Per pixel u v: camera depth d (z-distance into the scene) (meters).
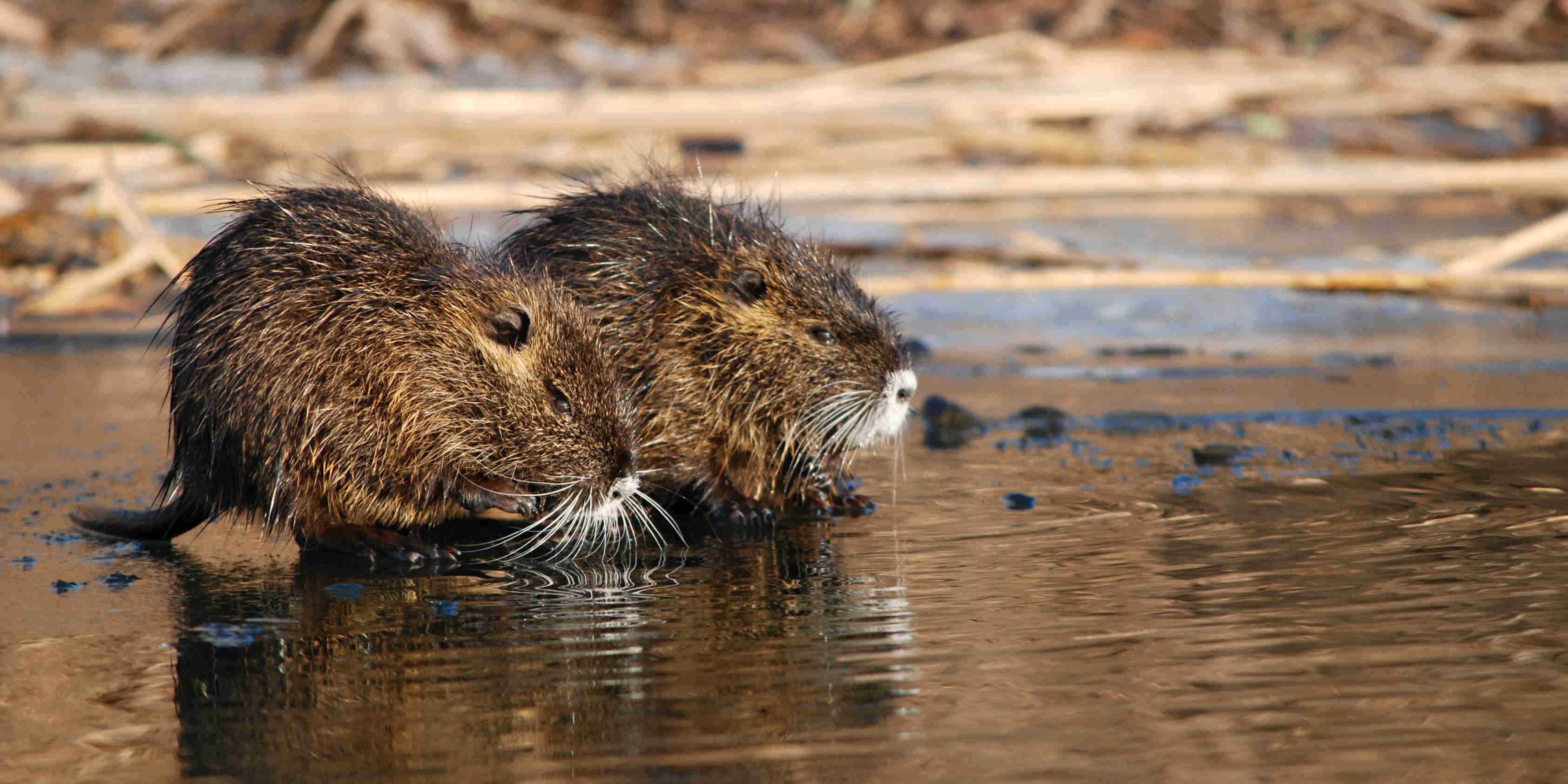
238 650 10.47
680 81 39.91
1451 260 29.66
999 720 8.77
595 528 14.61
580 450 14.37
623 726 8.80
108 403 22.11
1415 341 26.22
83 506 14.89
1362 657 9.77
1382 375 23.03
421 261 14.49
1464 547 12.68
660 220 16.45
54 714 9.21
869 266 30.70
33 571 13.12
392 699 9.38
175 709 9.27
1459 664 9.58
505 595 12.02
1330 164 35.94
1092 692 9.21
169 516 14.38
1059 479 16.27
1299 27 44.28
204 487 14.17
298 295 13.92
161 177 32.75
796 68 40.16
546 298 14.77
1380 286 25.42
